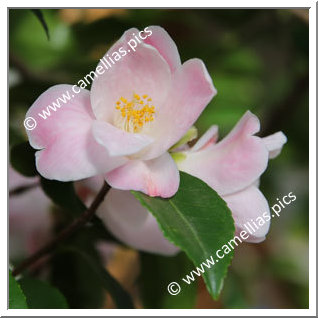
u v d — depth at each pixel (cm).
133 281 54
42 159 36
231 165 38
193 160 39
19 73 53
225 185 38
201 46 64
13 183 48
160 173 36
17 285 37
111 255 51
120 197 42
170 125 37
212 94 36
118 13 62
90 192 44
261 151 38
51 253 46
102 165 36
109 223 43
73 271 49
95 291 49
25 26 64
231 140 39
